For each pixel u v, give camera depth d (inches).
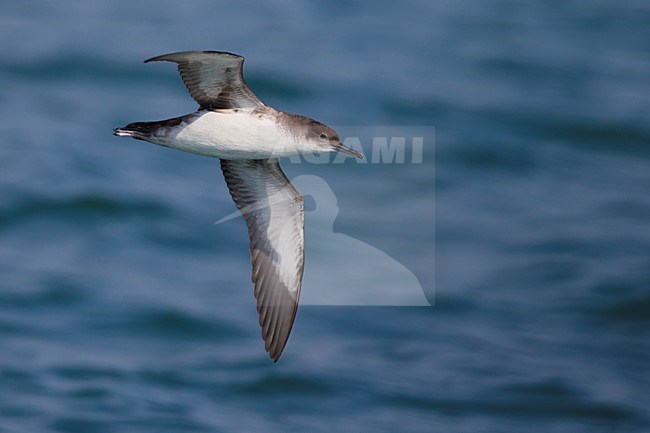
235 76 375.2
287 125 387.9
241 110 385.4
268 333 428.5
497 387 612.1
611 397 604.4
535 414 583.8
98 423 544.4
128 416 553.9
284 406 576.4
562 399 598.2
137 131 385.7
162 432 540.1
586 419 579.5
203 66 370.9
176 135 384.5
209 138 384.8
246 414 569.0
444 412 581.6
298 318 665.0
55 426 538.6
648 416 586.2
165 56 358.9
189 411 565.0
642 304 717.9
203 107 386.0
